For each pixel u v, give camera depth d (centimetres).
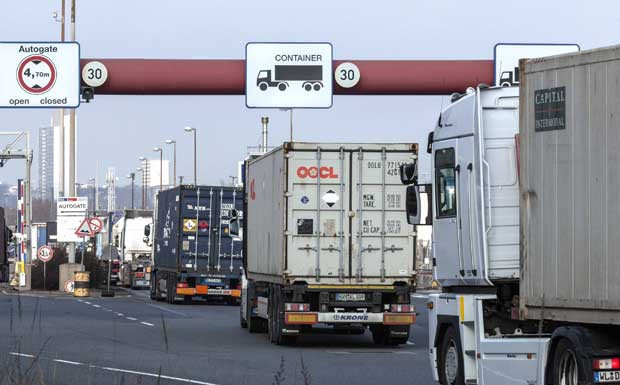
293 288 3819
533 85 1942
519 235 2091
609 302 1781
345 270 3841
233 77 4531
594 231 1817
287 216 3831
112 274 11162
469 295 2327
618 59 1783
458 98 2492
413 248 3878
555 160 1898
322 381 2681
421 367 3053
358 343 3997
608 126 1794
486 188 2316
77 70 4528
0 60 4556
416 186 2572
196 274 7044
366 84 4550
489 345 2216
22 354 3219
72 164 8481
